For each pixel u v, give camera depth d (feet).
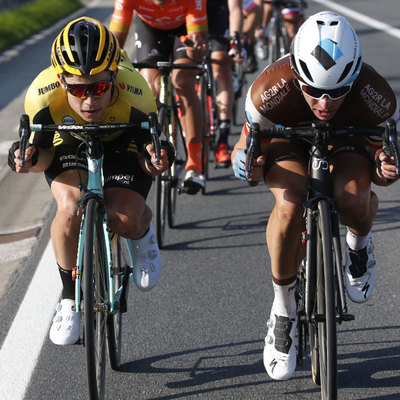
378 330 38.65
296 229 31.63
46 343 37.86
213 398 33.09
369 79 30.94
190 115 55.83
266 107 32.07
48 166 34.42
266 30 104.68
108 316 33.47
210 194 63.00
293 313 33.91
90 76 30.14
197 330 39.32
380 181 32.42
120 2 51.19
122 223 32.91
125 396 33.53
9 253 49.70
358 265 35.70
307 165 32.63
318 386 33.81
